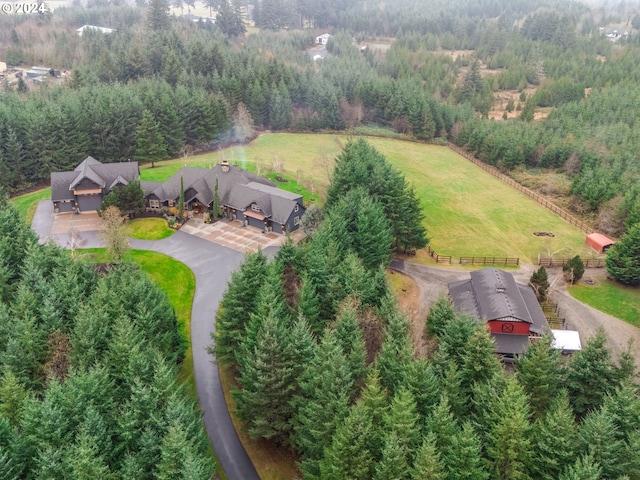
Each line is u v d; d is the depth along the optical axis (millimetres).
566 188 105812
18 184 99000
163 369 38250
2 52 183750
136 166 91312
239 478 42719
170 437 33094
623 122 124938
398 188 77625
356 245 67938
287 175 107875
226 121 130250
